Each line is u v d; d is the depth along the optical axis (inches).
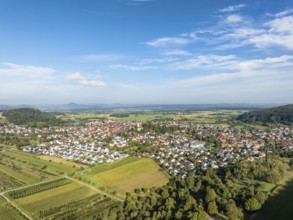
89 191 6766.7
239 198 5300.2
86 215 5413.4
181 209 4943.4
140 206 5516.7
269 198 5201.8
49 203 6043.3
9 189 6963.6
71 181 7524.6
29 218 5319.9
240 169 6993.1
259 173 6673.2
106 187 7032.5
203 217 4520.2
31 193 6658.5
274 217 4534.9
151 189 6643.7
